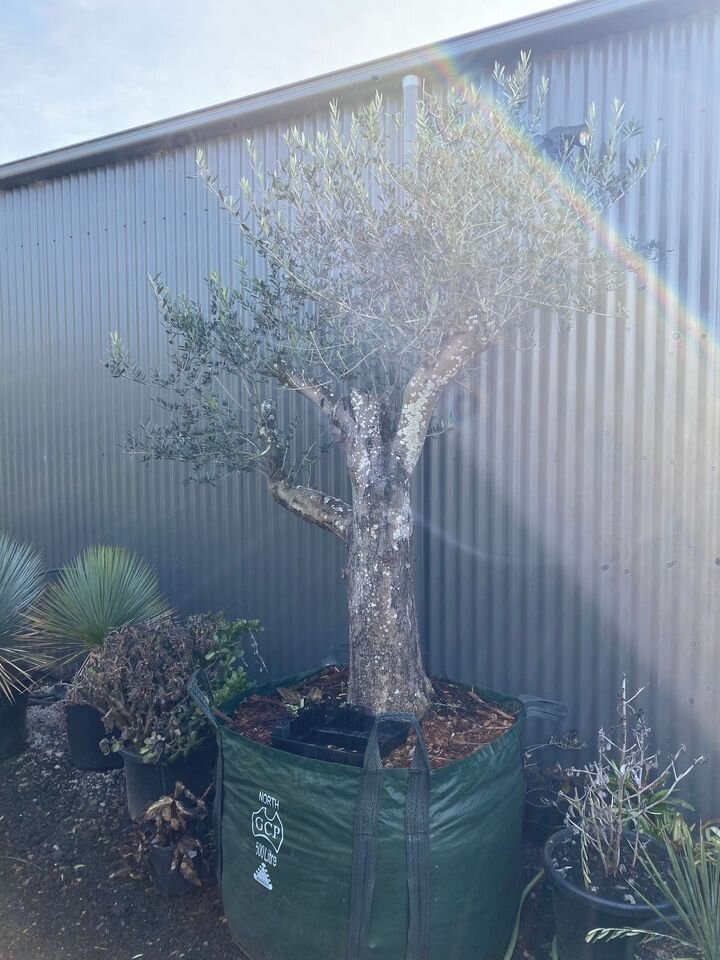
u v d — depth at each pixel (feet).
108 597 15.47
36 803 13.26
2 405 20.44
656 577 11.88
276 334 10.72
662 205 11.53
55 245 18.95
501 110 8.74
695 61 11.30
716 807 11.56
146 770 11.69
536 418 12.62
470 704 10.48
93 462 18.69
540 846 11.48
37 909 10.51
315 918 8.23
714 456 11.41
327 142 9.34
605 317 12.03
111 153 17.06
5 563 16.71
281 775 8.52
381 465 10.01
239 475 16.12
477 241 8.16
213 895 10.55
